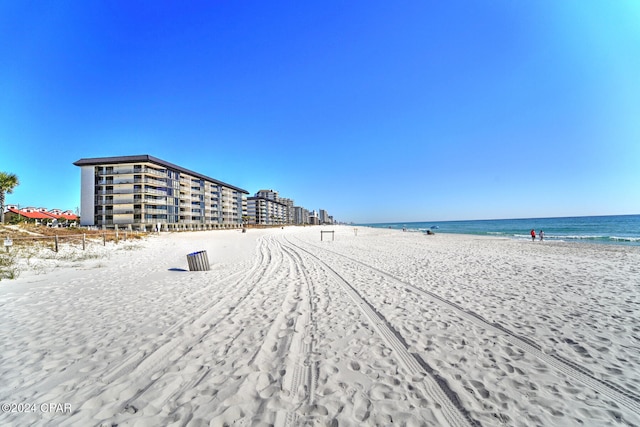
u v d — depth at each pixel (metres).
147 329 4.43
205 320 4.86
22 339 4.04
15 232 18.73
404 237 34.19
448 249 18.25
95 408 2.52
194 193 79.75
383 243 24.20
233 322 4.77
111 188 60.78
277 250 18.03
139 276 9.02
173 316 5.07
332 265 11.41
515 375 3.13
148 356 3.52
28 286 7.50
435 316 5.09
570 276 8.82
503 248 18.78
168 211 67.56
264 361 3.40
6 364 3.32
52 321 4.80
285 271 10.01
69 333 4.26
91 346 3.81
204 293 6.78
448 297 6.40
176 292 6.88
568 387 2.91
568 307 5.60
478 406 2.60
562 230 46.09
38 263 10.98
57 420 2.37
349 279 8.50
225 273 9.62
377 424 2.35
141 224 59.12
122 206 60.09
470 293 6.77
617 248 18.27
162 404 2.58
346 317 5.03
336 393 2.78
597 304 5.80
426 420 2.41
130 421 2.35
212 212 89.38
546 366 3.33
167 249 18.94
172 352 3.63
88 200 61.19
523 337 4.15
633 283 7.76
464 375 3.12
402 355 3.59
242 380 2.98
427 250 17.61
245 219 120.94
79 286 7.52
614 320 4.84
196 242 25.89
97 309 5.48
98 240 19.97
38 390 2.80
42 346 3.80
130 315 5.12
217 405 2.57
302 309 5.50
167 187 67.62
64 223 59.84
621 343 3.95
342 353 3.63
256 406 2.56
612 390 2.86
